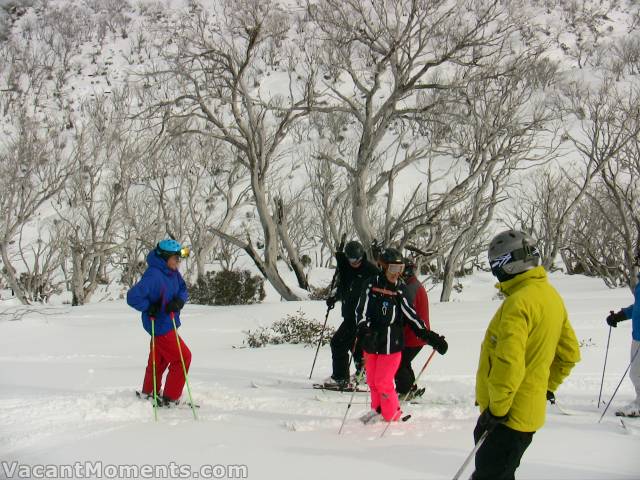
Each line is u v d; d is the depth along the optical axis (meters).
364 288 6.02
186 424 6.12
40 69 57.72
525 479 4.42
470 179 21.98
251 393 7.70
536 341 3.76
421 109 20.98
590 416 6.42
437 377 8.60
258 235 42.47
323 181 38.25
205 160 35.88
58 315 19.73
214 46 23.09
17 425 6.10
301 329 13.52
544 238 32.72
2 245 29.78
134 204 36.44
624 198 26.45
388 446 5.25
